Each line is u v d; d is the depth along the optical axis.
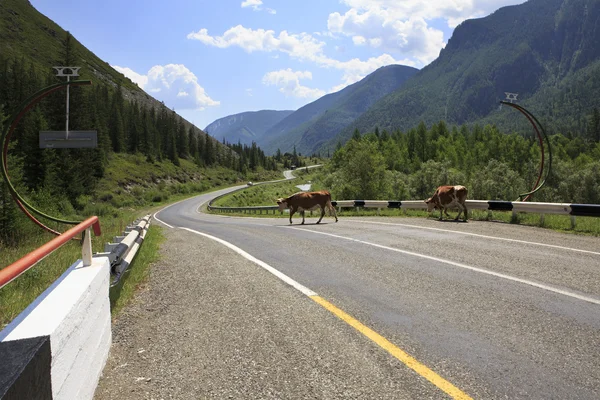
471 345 4.13
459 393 3.23
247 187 150.62
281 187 154.12
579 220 14.57
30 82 100.00
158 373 3.73
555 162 75.88
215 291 6.45
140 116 157.75
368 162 48.91
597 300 5.43
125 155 127.00
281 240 11.98
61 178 54.69
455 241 10.62
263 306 5.58
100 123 106.31
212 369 3.79
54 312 2.63
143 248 10.98
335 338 4.39
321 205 18.28
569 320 4.74
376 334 4.46
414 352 4.00
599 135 168.62
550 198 70.94
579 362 3.72
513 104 18.11
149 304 5.87
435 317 4.95
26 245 15.98
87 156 67.69
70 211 38.59
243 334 4.61
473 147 134.12
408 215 21.92
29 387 1.67
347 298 5.82
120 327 4.92
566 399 3.13
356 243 10.69
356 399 3.19
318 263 8.30
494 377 3.48
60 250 10.34
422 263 7.95
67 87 10.48
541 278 6.59
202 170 165.62
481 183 70.38
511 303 5.39
